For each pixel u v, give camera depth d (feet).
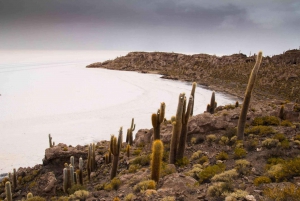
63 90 273.75
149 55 548.31
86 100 221.87
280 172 32.27
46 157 72.43
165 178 36.24
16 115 169.37
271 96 225.76
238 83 303.89
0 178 84.17
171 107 196.13
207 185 32.50
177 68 459.73
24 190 63.46
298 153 43.24
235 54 455.22
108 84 322.55
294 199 23.90
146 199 28.60
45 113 175.42
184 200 28.45
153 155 35.47
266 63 374.84
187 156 52.80
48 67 625.41
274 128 58.54
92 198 35.76
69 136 129.39
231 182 30.76
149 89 285.43
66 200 37.99
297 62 352.49
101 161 69.56
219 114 69.82
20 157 102.73
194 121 62.28
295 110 69.92
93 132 135.95
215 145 54.39
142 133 84.69
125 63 548.31
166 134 63.21
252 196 25.73
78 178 56.29
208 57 476.54
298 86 242.17
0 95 239.30
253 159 43.32
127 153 64.75
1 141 121.49
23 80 358.23
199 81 343.26
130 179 41.60
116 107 194.80
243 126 53.47
